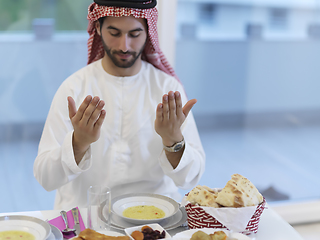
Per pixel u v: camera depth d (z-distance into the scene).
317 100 2.92
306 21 2.76
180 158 1.28
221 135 2.93
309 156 2.99
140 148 1.44
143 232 0.94
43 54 2.57
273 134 2.96
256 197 1.04
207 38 2.68
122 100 1.45
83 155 1.23
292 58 2.83
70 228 1.03
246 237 0.95
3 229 0.95
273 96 2.88
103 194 0.98
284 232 1.09
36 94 2.68
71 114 1.13
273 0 2.70
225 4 2.65
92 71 1.47
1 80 2.62
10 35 2.51
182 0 2.59
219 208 0.99
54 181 1.30
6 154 2.79
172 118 1.17
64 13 2.49
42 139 1.38
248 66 2.79
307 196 2.64
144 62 1.56
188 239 0.94
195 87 2.76
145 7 1.28
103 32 1.33
